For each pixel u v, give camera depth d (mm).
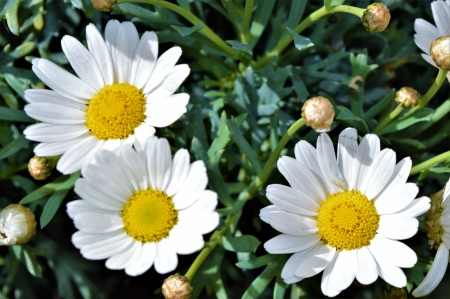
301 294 355
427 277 310
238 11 359
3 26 368
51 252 375
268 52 367
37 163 330
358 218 312
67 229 383
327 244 314
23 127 369
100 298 378
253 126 357
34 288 388
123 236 307
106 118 317
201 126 343
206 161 334
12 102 357
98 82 322
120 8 344
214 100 364
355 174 315
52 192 334
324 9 336
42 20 358
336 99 375
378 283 366
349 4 377
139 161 306
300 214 313
